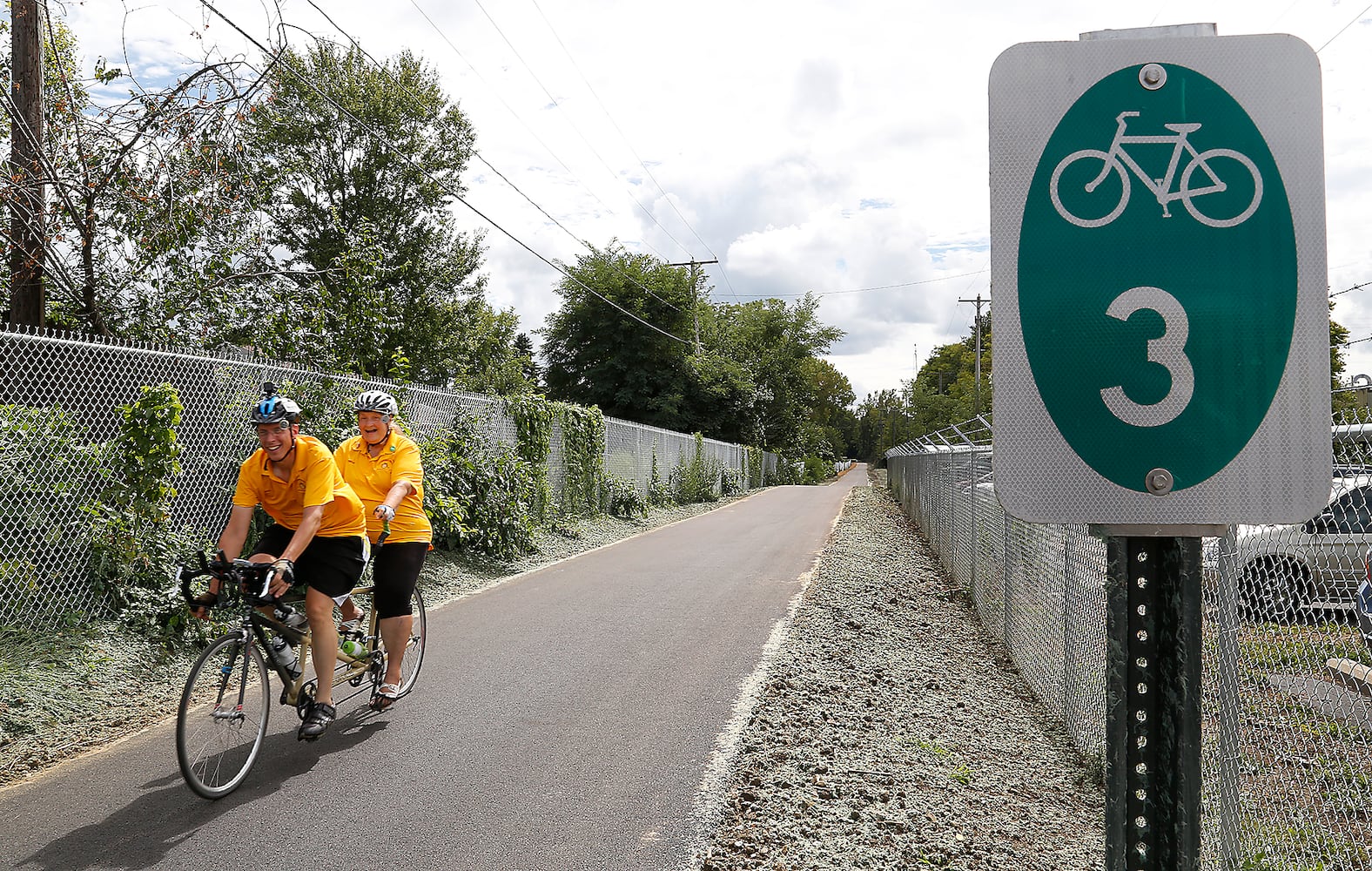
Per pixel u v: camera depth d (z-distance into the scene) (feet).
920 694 19.57
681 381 140.26
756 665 21.02
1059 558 17.97
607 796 13.47
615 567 37.22
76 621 19.45
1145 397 4.89
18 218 26.43
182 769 12.79
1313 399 4.80
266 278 31.94
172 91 28.30
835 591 31.58
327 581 15.02
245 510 14.67
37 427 19.43
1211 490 4.84
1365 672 10.60
